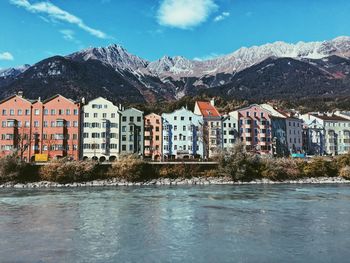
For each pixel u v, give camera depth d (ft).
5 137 401.08
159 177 337.31
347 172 364.99
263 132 492.95
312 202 201.16
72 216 156.66
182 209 175.94
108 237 119.24
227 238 118.01
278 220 147.64
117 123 428.15
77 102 431.84
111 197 224.53
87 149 417.28
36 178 320.09
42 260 95.25
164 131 452.76
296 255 99.40
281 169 357.41
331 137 578.66
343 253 101.14
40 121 408.26
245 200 209.87
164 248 106.42
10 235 121.60
